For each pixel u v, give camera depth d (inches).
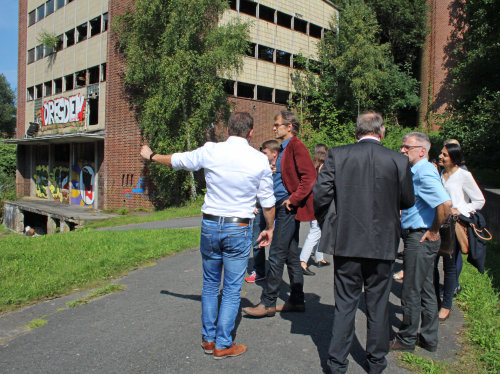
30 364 124.4
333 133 935.7
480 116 593.0
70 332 148.5
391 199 118.6
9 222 994.1
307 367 125.4
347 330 118.3
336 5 1058.1
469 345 141.9
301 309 173.0
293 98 975.0
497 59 614.5
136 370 121.6
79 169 962.7
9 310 171.0
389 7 1031.6
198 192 755.4
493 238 336.2
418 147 140.9
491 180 536.7
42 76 1112.8
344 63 913.5
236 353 132.4
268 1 888.3
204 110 636.7
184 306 176.2
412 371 124.6
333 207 122.2
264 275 221.8
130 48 658.8
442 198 130.3
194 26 626.8
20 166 1229.7
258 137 876.6
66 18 1002.1
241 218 131.5
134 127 784.3
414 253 136.6
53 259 250.2
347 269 119.0
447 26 1016.9
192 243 314.0
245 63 852.6
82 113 943.0
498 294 187.5
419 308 136.9
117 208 824.9
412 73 1090.7
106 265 237.1
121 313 167.5
